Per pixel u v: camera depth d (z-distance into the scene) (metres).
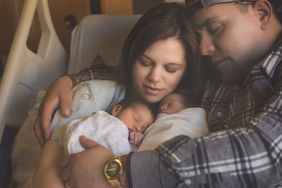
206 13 1.00
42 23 1.38
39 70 1.32
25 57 1.25
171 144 0.80
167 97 1.06
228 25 0.98
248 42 0.98
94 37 1.38
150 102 1.07
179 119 1.01
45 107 1.09
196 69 1.04
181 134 0.93
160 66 1.04
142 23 1.05
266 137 0.78
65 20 1.56
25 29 1.20
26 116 1.25
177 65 1.04
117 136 0.97
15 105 1.20
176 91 1.06
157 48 1.03
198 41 1.02
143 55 1.04
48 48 1.38
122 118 1.03
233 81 1.03
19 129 1.20
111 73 1.18
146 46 1.04
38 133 1.09
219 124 1.02
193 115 1.02
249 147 0.78
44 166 0.97
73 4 1.54
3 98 1.16
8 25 1.60
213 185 0.78
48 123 1.07
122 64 1.12
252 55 0.99
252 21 0.97
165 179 0.79
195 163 0.77
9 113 1.18
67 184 0.89
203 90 1.07
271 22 0.97
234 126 0.96
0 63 1.60
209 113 1.04
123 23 1.37
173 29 1.02
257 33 0.98
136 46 1.05
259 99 0.91
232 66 1.01
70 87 1.13
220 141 0.79
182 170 0.77
